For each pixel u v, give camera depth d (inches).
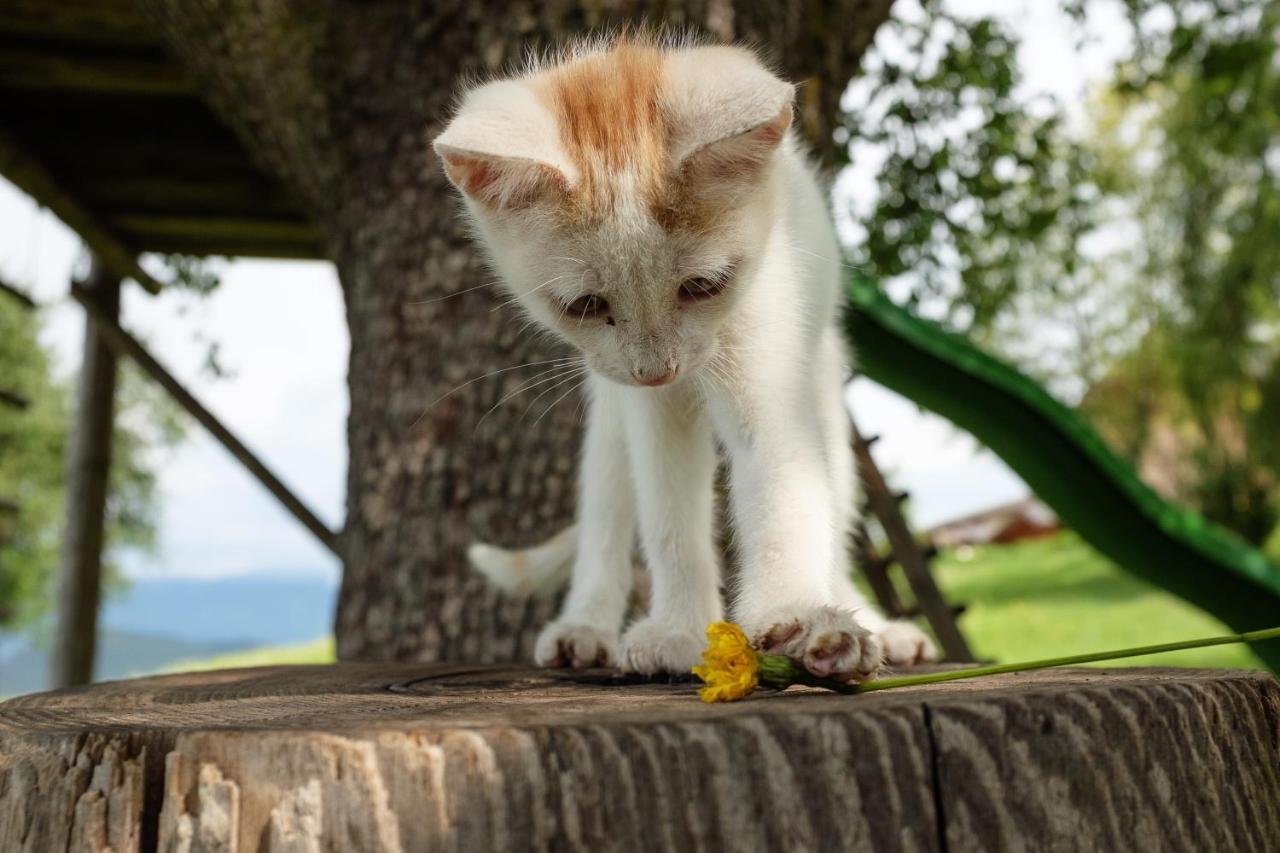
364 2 27.3
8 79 35.2
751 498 16.3
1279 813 12.6
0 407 122.3
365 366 27.1
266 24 27.2
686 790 10.3
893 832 10.5
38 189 38.9
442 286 26.4
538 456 25.8
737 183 15.3
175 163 40.5
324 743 10.3
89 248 43.6
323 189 29.6
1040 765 11.0
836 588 19.5
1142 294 116.2
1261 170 101.5
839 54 28.5
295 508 43.2
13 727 11.7
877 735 10.6
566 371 23.9
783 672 12.3
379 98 27.3
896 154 42.9
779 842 10.4
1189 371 106.6
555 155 14.7
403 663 20.0
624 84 15.6
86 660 44.7
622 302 15.4
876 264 42.8
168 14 28.3
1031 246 51.4
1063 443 26.0
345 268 28.7
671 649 16.3
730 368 16.5
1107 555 28.0
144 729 11.0
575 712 11.4
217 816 10.5
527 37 25.8
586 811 10.3
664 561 18.0
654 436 17.9
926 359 26.0
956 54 42.1
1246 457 112.3
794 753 10.5
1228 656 65.0
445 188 26.5
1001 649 74.5
